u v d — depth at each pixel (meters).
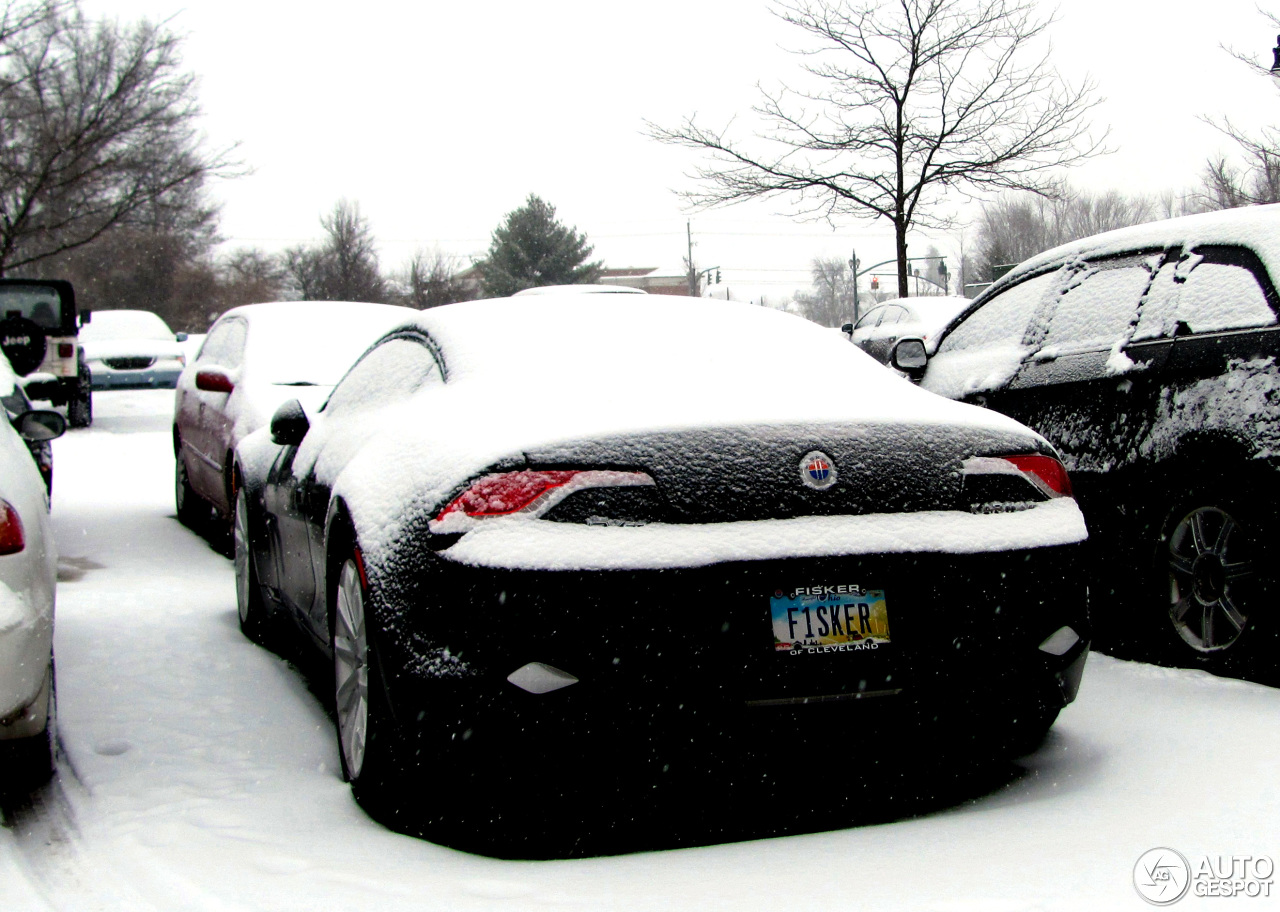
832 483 2.89
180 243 53.88
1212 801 3.01
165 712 4.19
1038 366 5.00
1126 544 4.52
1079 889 2.52
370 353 4.52
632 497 2.79
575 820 3.05
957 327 5.80
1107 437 4.59
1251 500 4.03
